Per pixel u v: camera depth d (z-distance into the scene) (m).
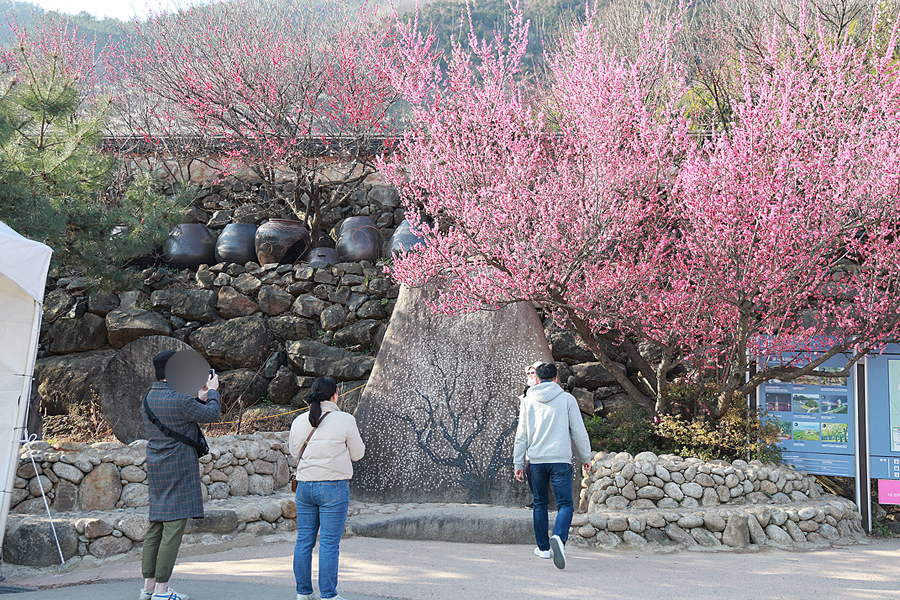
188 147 10.95
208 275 9.37
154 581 3.67
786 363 6.36
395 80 6.89
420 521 5.62
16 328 4.38
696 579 4.28
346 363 8.49
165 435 3.69
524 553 5.02
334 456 3.53
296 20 11.82
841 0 8.94
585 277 6.34
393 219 10.59
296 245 9.84
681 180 6.19
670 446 6.74
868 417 6.20
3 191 6.46
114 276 8.40
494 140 6.47
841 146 5.93
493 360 7.01
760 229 5.75
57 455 5.21
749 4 10.55
